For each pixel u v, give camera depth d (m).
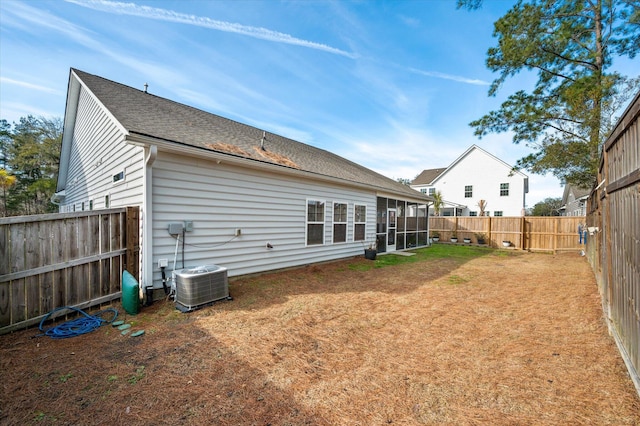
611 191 3.21
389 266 8.48
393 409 2.09
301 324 3.79
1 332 3.28
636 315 2.32
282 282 6.09
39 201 25.69
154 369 2.61
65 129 11.09
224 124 8.48
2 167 26.47
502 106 11.62
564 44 10.02
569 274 7.46
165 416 1.99
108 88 6.87
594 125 9.19
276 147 8.57
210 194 5.57
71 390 2.28
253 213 6.41
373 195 10.73
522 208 23.53
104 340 3.23
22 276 3.45
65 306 3.87
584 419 1.95
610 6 9.54
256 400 2.18
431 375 2.56
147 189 4.66
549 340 3.31
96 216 4.28
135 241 4.77
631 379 2.41
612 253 3.37
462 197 26.31
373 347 3.15
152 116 5.81
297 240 7.59
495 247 14.84
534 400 2.18
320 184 8.28
